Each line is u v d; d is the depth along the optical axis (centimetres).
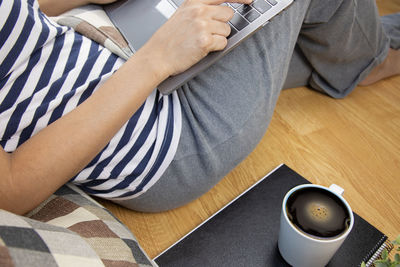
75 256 42
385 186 89
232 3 66
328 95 114
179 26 60
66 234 45
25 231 40
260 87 72
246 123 71
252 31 61
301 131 103
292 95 115
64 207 60
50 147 52
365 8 90
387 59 112
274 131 103
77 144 53
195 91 69
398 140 100
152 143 65
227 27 61
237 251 74
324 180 91
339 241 57
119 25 73
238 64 71
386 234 80
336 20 90
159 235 81
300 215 59
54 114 58
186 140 68
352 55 102
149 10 73
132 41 69
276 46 74
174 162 68
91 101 55
